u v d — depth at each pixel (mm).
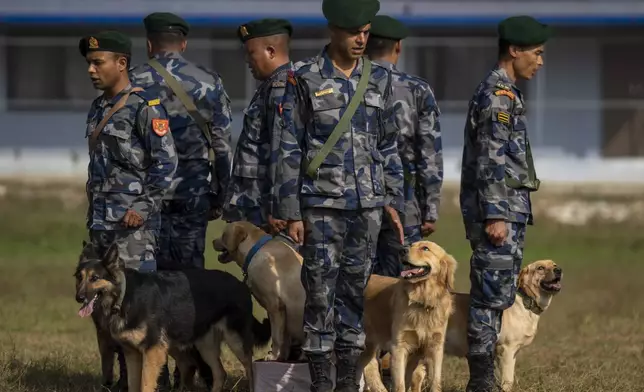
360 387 11750
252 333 11852
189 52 41719
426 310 11258
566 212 32688
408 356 11766
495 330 11352
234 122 41531
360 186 10414
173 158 11555
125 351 10992
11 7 40562
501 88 11156
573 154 42781
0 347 14492
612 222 31406
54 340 15883
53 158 41094
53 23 40750
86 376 12891
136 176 11492
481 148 11109
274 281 12000
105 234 11461
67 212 31062
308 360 10703
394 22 12688
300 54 41625
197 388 12344
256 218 12719
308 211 10422
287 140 10461
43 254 25688
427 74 42062
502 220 11047
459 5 41375
